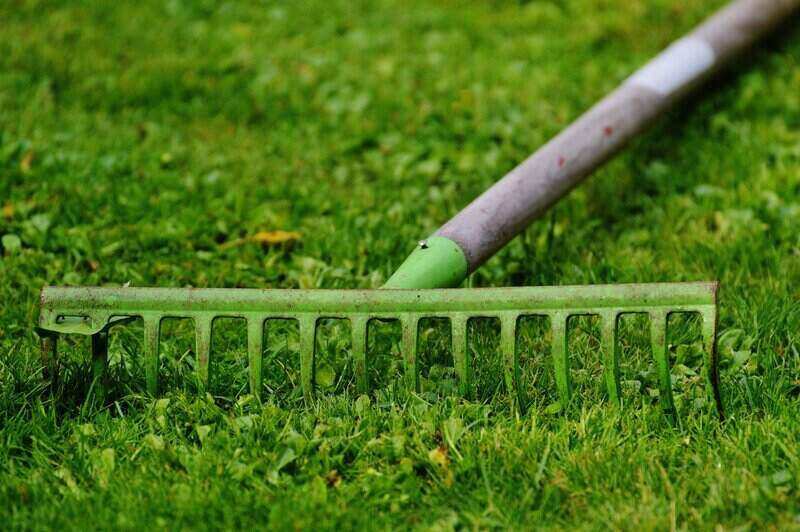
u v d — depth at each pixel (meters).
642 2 5.80
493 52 5.45
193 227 3.99
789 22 5.23
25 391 3.03
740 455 2.70
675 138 4.60
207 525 2.54
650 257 3.76
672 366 3.20
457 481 2.70
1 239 3.94
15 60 5.27
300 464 2.74
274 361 3.19
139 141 4.71
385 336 3.33
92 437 2.84
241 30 5.73
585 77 5.12
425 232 3.96
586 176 3.77
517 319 2.84
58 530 2.53
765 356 3.16
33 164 4.42
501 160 4.42
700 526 2.50
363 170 4.47
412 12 5.90
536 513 2.56
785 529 2.46
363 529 2.54
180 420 2.94
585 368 3.14
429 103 4.95
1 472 2.72
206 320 2.90
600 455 2.71
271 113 4.95
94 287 2.92
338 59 5.41
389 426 2.86
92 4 5.96
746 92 4.83
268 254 3.87
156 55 5.46
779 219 3.94
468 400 2.98
